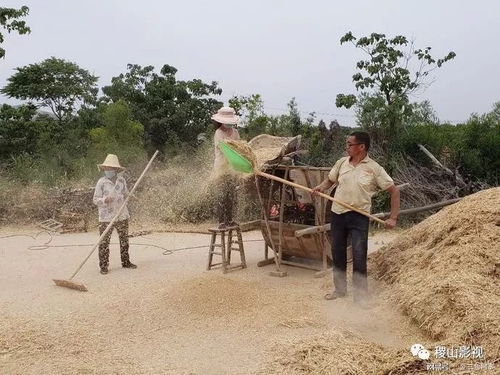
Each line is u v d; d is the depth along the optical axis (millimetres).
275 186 8102
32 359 4746
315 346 4715
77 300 6574
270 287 6961
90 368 4555
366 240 6152
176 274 7809
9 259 9055
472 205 6176
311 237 7547
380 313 5590
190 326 5582
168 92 22516
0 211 12695
